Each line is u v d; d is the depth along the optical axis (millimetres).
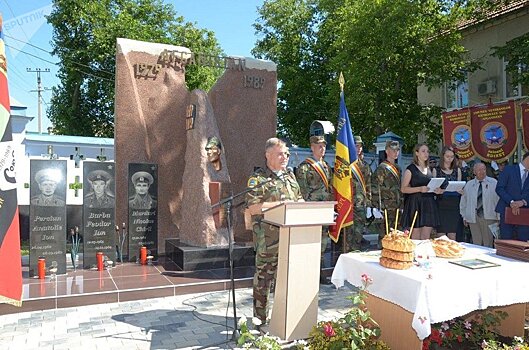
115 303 5723
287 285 3885
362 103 15688
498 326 4348
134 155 8094
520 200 6320
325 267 7051
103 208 7262
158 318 5086
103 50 21672
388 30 13836
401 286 3418
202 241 7340
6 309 5277
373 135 17609
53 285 6055
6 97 4750
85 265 7086
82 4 21797
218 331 4633
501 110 11023
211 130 7977
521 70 13055
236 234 8016
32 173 6570
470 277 3387
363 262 3902
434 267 3648
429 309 3186
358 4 15820
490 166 10758
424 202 6066
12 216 4699
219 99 8797
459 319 4336
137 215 7715
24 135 10156
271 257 4406
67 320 5031
